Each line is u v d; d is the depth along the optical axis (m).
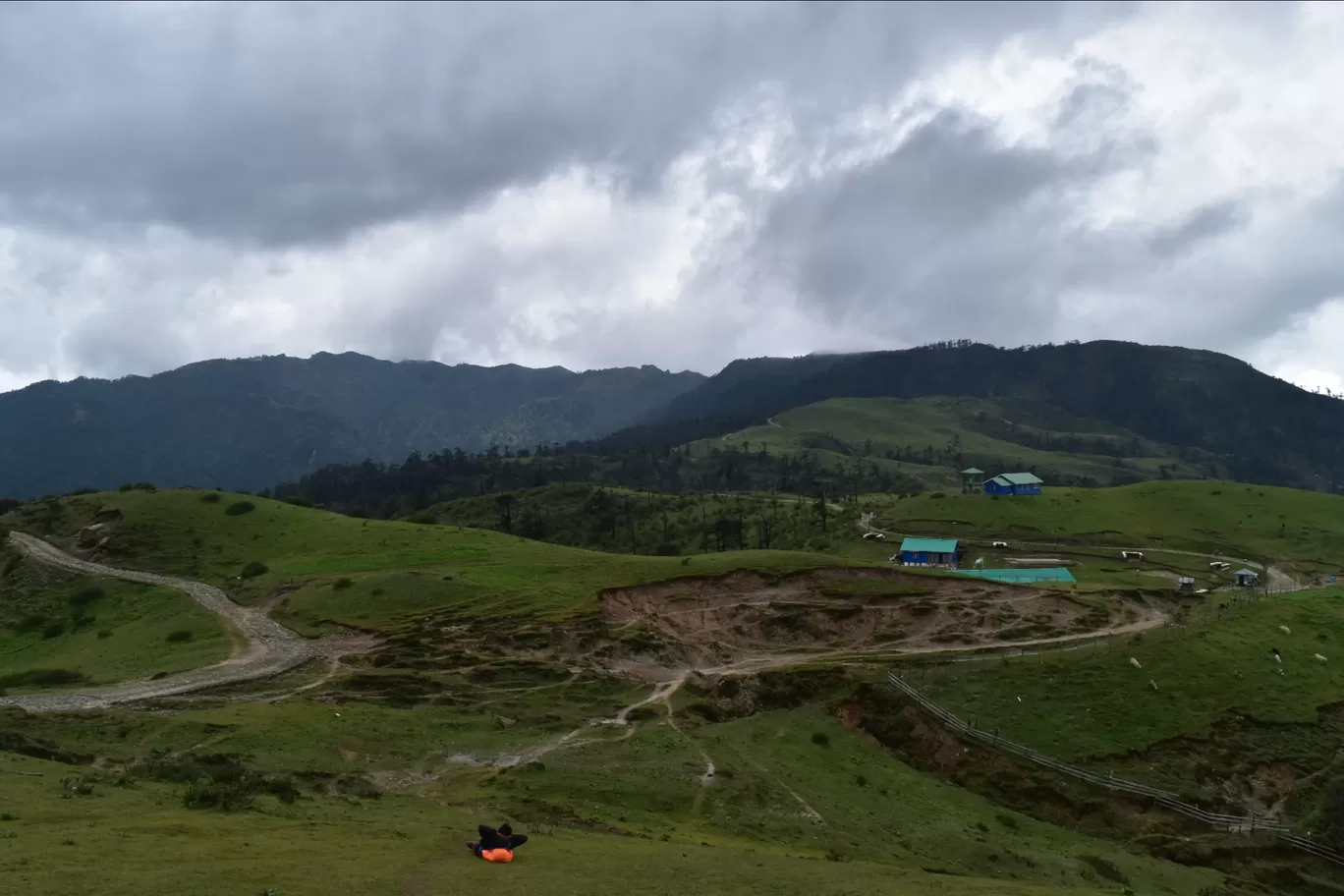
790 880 32.62
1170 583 127.06
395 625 85.88
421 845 31.27
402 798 42.97
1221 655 78.94
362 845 30.16
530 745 58.81
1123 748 67.12
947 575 105.31
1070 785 63.78
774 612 95.56
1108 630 91.69
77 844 25.86
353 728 55.66
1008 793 64.12
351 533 126.38
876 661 83.44
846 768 63.69
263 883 23.77
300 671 73.81
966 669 79.88
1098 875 50.44
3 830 26.86
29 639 96.81
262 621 90.50
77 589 108.00
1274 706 71.25
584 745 60.03
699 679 80.25
